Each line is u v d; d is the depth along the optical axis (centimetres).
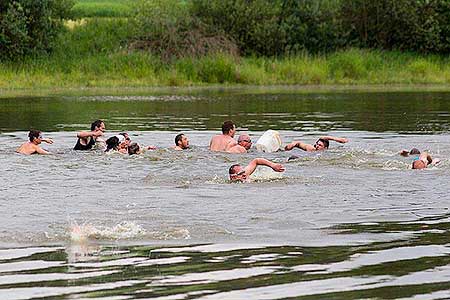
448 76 8562
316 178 2531
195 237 1698
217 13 9044
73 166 2864
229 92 7231
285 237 1695
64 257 1537
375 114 5097
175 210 2009
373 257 1511
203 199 2169
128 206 2067
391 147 3403
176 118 4875
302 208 2030
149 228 1788
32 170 2762
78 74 8038
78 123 4603
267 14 9119
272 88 7725
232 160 3017
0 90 7438
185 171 2728
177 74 8025
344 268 1433
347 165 2827
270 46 8931
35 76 7938
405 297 1257
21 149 3238
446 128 4231
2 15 8275
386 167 2777
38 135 3250
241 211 1991
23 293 1302
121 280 1371
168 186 2403
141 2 8831
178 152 3206
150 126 4394
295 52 8931
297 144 3312
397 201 2128
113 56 8319
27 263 1492
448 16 9356
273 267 1444
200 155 3131
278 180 2489
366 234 1719
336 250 1571
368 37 9412
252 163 2530
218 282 1352
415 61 8781
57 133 4088
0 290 1323
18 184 2448
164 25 8662
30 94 7000
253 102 6125
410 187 2358
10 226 1819
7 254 1564
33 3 8425
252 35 8950
